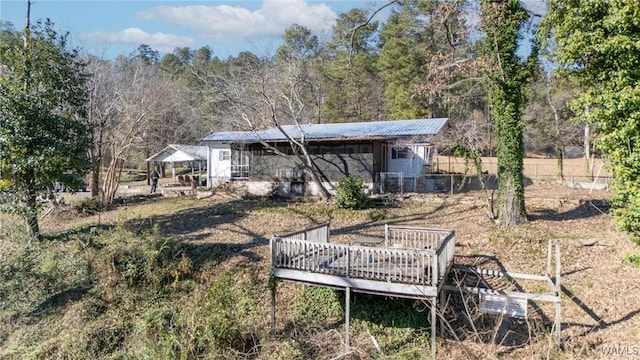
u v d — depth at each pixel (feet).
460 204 55.98
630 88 27.58
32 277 39.09
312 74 90.43
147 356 27.58
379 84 123.75
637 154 27.84
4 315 36.14
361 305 33.86
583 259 37.68
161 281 38.65
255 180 72.13
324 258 32.53
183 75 147.64
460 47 48.65
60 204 69.15
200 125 113.70
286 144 70.23
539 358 27.61
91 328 33.45
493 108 46.06
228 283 35.78
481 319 31.60
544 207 52.70
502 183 45.83
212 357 26.86
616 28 28.17
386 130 66.74
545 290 33.73
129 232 43.73
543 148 133.69
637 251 36.24
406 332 31.53
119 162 89.45
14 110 44.16
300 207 58.75
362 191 57.72
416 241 37.60
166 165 150.41
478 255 39.68
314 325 32.45
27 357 31.37
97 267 39.70
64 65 49.08
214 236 48.67
